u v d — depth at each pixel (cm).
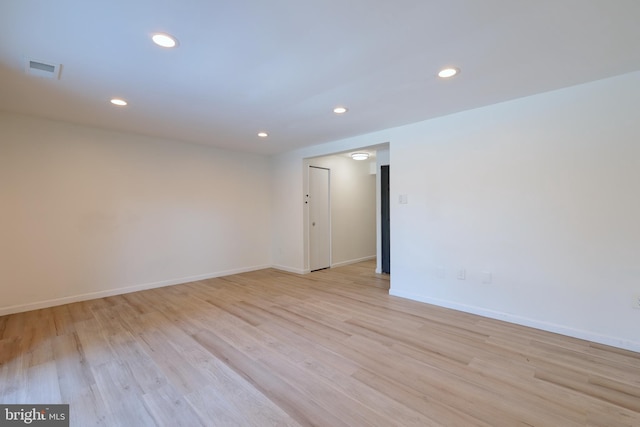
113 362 218
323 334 266
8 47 190
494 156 298
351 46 191
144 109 309
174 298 380
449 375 200
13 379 196
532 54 202
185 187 466
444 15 160
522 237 284
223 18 162
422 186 353
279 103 291
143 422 157
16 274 328
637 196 230
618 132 236
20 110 314
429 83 247
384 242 526
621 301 237
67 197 361
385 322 293
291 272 542
